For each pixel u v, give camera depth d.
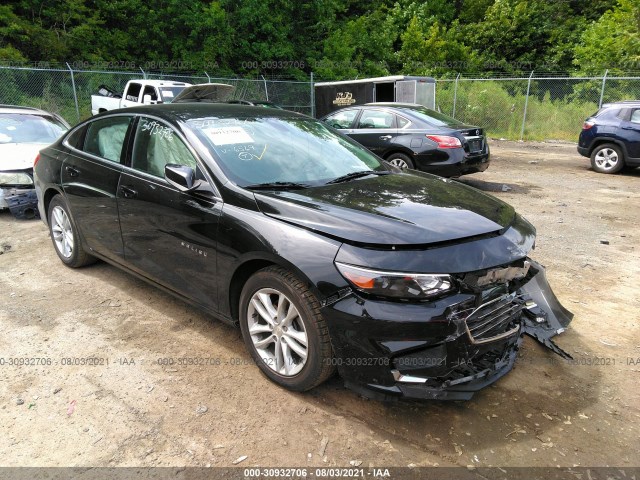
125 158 3.86
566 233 6.45
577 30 30.72
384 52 29.22
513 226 3.02
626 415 2.83
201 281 3.28
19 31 19.33
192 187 3.14
